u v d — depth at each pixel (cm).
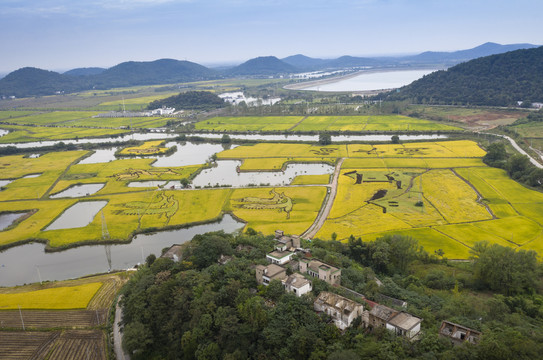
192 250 18512
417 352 11338
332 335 12300
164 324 14888
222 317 13738
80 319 16675
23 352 14862
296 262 17012
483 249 19338
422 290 16375
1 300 17962
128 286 17688
